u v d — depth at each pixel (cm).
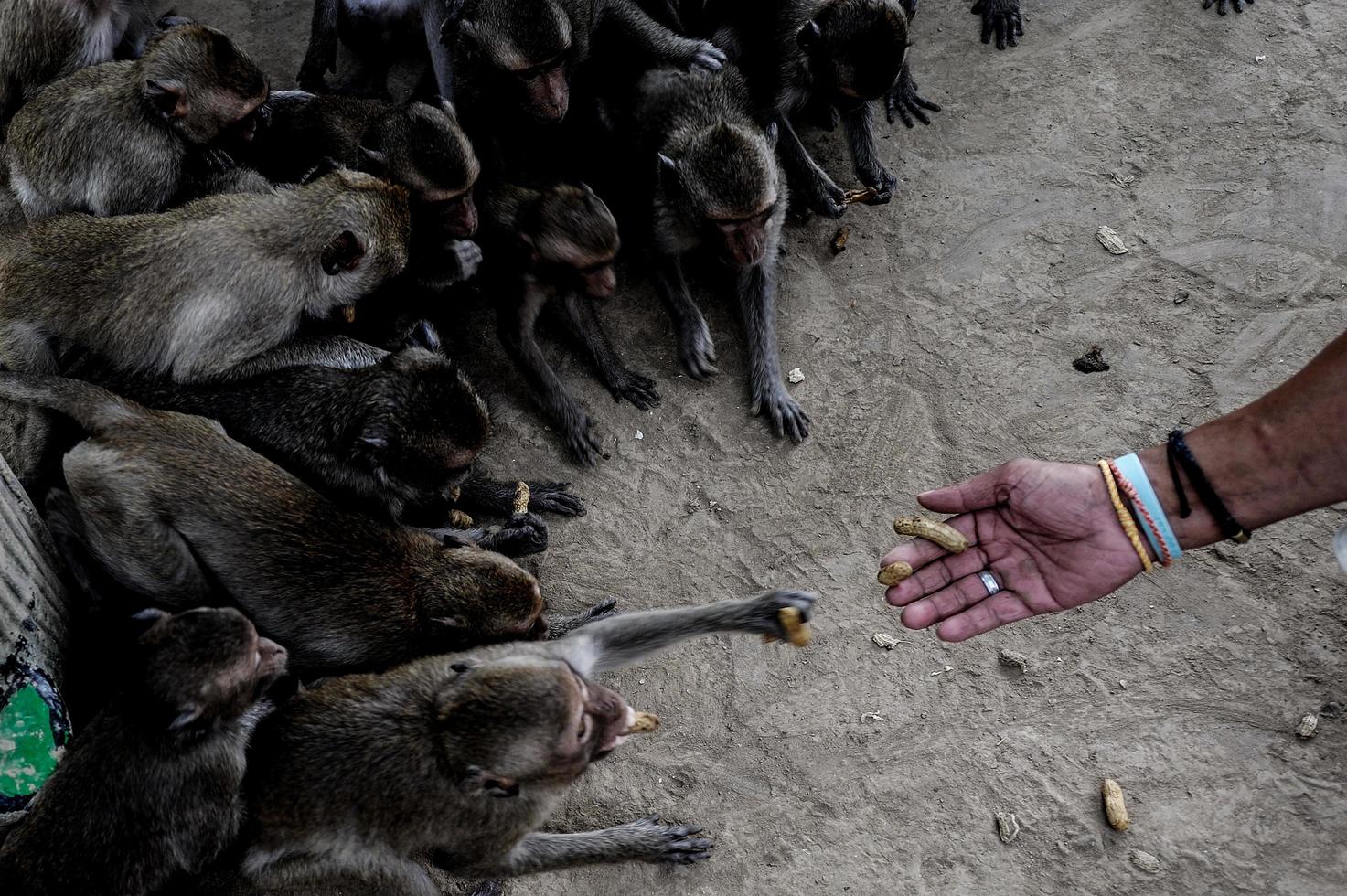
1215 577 154
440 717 128
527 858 136
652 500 163
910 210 182
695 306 174
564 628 153
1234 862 140
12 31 170
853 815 144
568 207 161
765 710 150
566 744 126
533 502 162
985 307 174
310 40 193
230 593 142
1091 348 170
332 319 157
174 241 151
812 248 180
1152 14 196
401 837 132
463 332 176
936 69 194
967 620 136
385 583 141
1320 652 149
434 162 160
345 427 149
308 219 152
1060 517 132
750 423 168
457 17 173
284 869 133
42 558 141
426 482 149
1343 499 127
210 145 164
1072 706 149
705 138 165
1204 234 177
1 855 128
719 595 157
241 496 141
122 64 163
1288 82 188
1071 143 186
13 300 153
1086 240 178
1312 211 177
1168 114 187
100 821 128
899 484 163
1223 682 149
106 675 143
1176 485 129
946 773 146
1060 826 143
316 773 131
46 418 151
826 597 156
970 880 141
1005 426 165
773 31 179
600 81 183
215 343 151
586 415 167
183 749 129
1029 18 198
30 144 162
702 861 143
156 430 143
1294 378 126
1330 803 142
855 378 170
